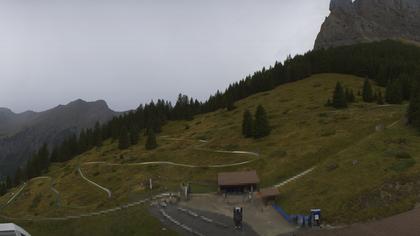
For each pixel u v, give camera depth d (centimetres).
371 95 15812
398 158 8300
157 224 8019
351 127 11950
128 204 10144
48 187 14888
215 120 18200
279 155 11144
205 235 7050
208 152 13275
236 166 11300
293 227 6900
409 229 5822
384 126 10919
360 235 6019
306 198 7938
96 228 9212
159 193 10419
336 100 15112
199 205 8931
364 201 7038
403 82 15625
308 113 14962
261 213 7900
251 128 13875
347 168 8550
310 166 9950
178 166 12538
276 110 16575
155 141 15862
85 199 12056
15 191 17038
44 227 10638
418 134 9581
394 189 7106
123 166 14138
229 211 8275
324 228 6625
